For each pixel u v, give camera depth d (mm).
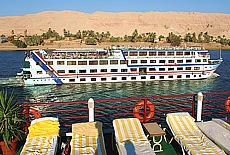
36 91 45156
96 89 47312
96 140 8523
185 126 9578
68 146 8688
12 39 160125
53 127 9180
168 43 158625
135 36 160625
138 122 9734
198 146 8164
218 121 9930
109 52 52500
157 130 9234
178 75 54062
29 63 49250
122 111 31812
